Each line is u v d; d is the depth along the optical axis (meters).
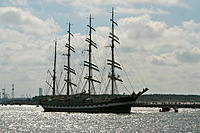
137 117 181.00
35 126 138.75
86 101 194.25
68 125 140.50
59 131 120.81
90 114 199.88
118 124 142.12
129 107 179.75
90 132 116.94
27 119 177.75
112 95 194.88
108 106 183.88
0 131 122.19
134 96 178.50
